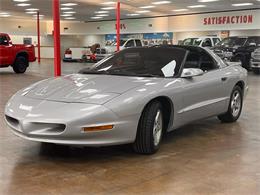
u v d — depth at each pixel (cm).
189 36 3175
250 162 404
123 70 492
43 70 1978
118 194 314
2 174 359
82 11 2962
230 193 319
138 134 412
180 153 435
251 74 1786
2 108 724
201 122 619
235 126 590
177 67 482
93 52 3047
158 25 3344
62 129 365
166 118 456
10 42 1661
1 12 3197
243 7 2573
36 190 321
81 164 391
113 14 3206
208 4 2391
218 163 399
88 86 421
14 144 464
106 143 379
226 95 572
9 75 1605
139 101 396
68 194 313
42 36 4322
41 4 2517
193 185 336
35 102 399
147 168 380
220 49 2003
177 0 2181
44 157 413
